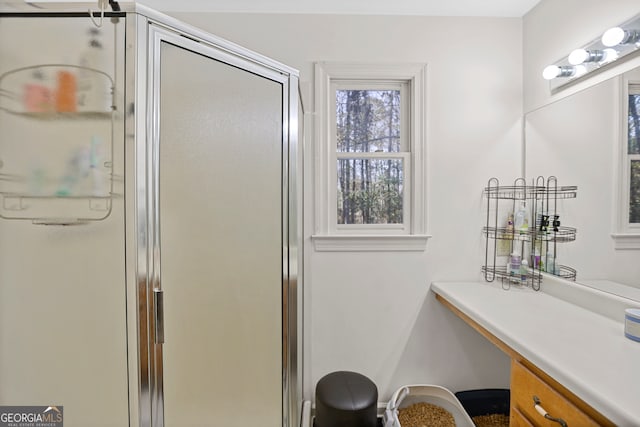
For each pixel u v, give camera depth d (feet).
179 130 3.26
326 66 6.44
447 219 6.62
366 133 6.75
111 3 2.94
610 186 4.63
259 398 4.00
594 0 4.95
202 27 6.35
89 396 3.05
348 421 5.24
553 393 3.32
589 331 4.12
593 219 4.90
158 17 3.10
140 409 3.02
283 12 6.41
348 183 6.73
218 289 3.60
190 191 3.35
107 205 2.98
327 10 6.40
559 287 5.57
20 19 2.96
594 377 2.99
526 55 6.48
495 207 6.63
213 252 3.55
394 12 6.45
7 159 2.98
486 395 6.50
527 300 5.44
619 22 4.55
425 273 6.63
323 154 6.50
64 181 2.99
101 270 3.00
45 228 3.00
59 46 2.97
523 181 6.58
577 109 5.24
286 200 4.28
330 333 6.58
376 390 5.74
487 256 6.64
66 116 2.97
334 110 6.64
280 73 4.16
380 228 6.75
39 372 3.04
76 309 3.02
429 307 6.66
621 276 4.45
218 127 3.56
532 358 3.55
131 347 3.00
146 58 3.01
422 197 6.57
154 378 3.10
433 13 6.48
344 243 6.52
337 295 6.57
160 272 3.14
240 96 3.75
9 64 2.96
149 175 3.04
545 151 5.96
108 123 2.97
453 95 6.56
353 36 6.46
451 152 6.59
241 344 3.82
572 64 4.98
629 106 4.39
